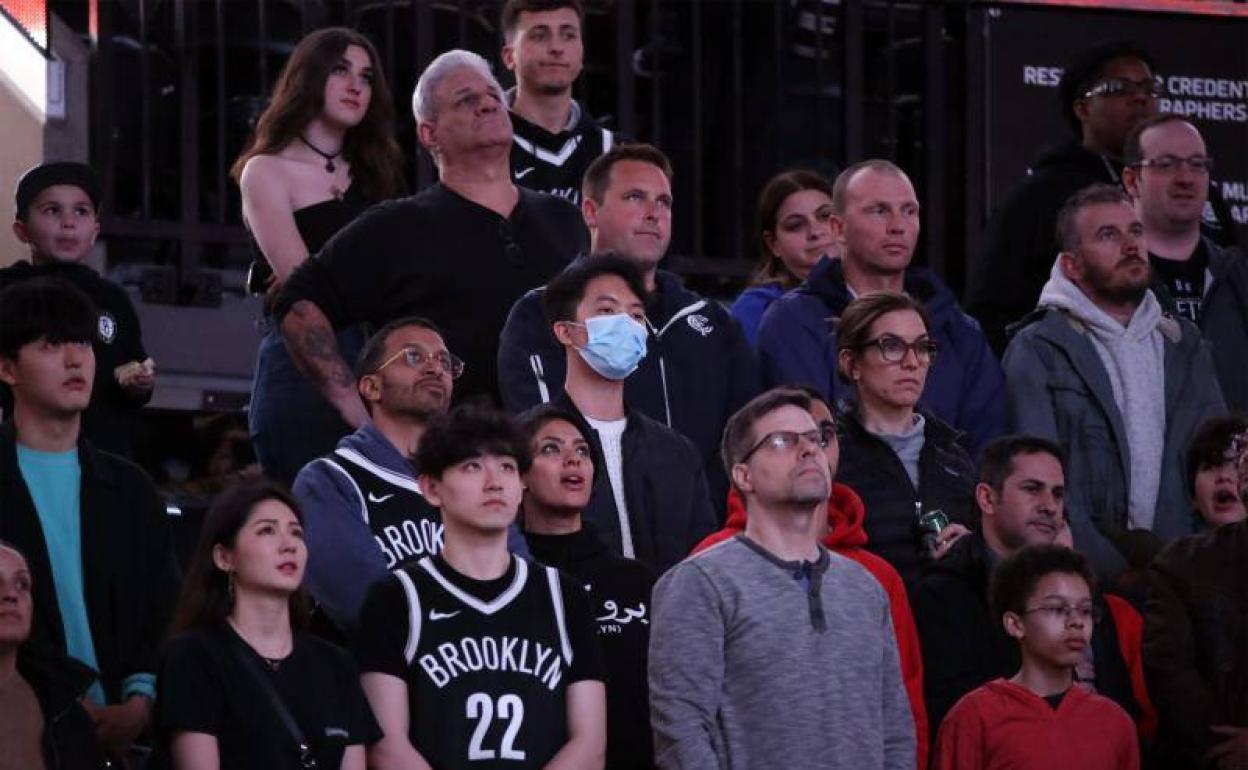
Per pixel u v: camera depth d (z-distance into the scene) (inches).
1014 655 821.9
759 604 744.3
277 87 948.0
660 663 743.7
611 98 1242.6
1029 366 922.7
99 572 762.2
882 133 1256.8
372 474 796.6
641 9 1241.4
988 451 845.8
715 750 737.6
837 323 872.9
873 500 847.7
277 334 914.7
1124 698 837.8
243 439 1110.4
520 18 1007.0
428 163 1172.5
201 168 1187.3
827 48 1240.8
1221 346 991.0
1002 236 1037.2
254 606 714.2
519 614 732.0
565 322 828.6
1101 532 902.4
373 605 729.0
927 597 823.7
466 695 721.0
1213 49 1257.4
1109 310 933.8
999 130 1240.8
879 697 749.9
